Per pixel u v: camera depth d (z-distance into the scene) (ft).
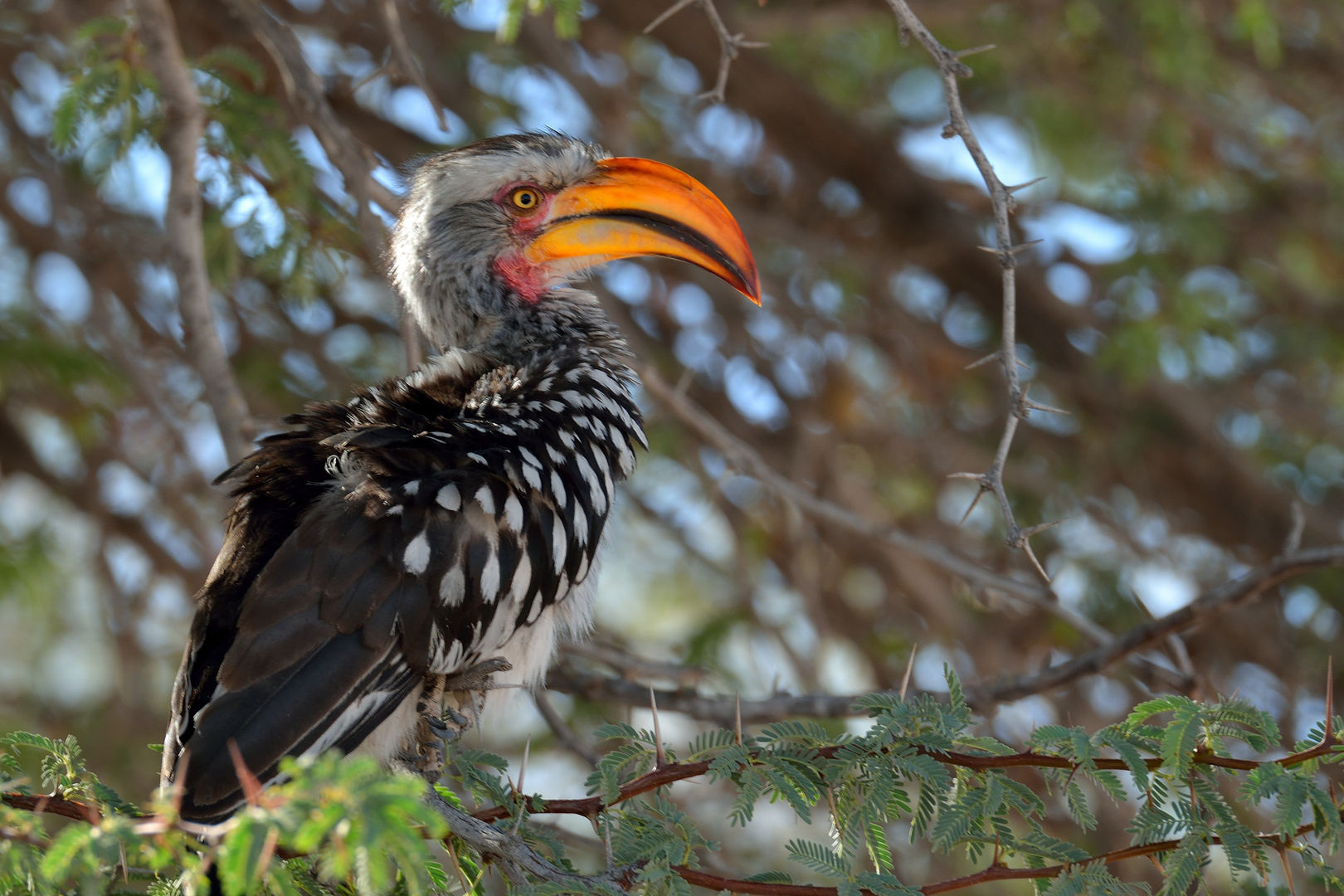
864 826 17.69
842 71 48.80
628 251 26.89
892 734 17.99
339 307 43.09
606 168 27.25
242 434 25.70
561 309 27.30
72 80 28.40
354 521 19.40
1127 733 17.63
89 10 38.99
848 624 44.39
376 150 41.04
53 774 17.47
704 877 17.15
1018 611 42.42
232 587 19.75
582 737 39.50
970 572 29.58
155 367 43.34
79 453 43.62
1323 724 16.90
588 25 43.96
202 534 41.24
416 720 20.30
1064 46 44.88
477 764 19.40
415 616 19.22
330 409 23.16
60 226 39.14
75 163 40.70
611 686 29.91
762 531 44.80
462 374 23.98
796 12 42.96
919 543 29.58
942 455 45.57
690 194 26.81
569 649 29.96
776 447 44.68
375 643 18.80
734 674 41.63
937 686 41.75
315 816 11.73
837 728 34.83
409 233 27.55
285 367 41.60
